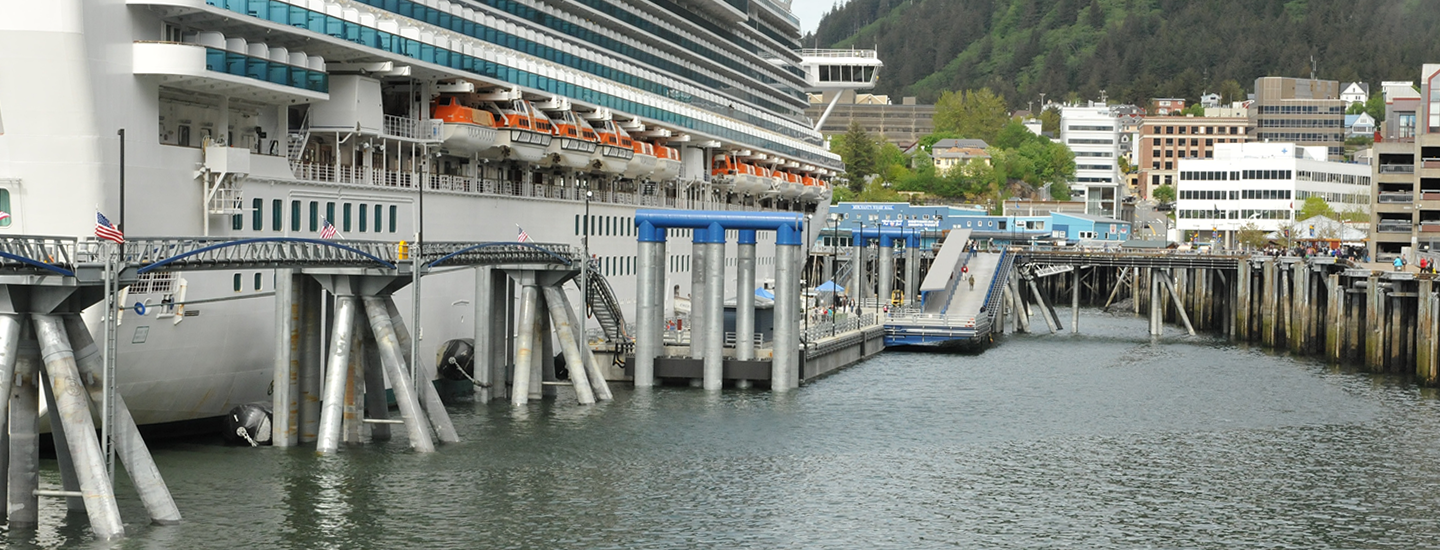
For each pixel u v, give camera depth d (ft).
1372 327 287.28
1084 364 303.27
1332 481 172.86
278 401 169.07
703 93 326.85
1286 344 350.84
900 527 147.23
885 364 298.15
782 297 242.78
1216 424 215.72
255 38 174.81
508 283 232.12
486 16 234.79
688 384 248.52
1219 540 144.66
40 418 148.87
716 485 163.32
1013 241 620.08
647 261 242.17
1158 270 388.78
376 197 200.85
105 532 127.85
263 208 178.09
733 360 244.42
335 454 167.63
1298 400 243.40
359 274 168.35
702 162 334.44
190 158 165.37
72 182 149.18
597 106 264.72
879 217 629.92
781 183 382.83
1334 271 329.11
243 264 142.00
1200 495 164.45
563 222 260.42
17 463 130.11
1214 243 588.91
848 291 458.09
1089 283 586.45
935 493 163.22
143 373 157.69
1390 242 413.80
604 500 153.89
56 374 126.41
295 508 142.92
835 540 141.49
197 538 130.41
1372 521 153.17
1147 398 245.24
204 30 165.99
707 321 241.35
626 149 276.62
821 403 229.86
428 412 179.52
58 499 140.36
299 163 189.47
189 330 161.99
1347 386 263.70
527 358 217.15
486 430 192.03
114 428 130.31
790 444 190.29
